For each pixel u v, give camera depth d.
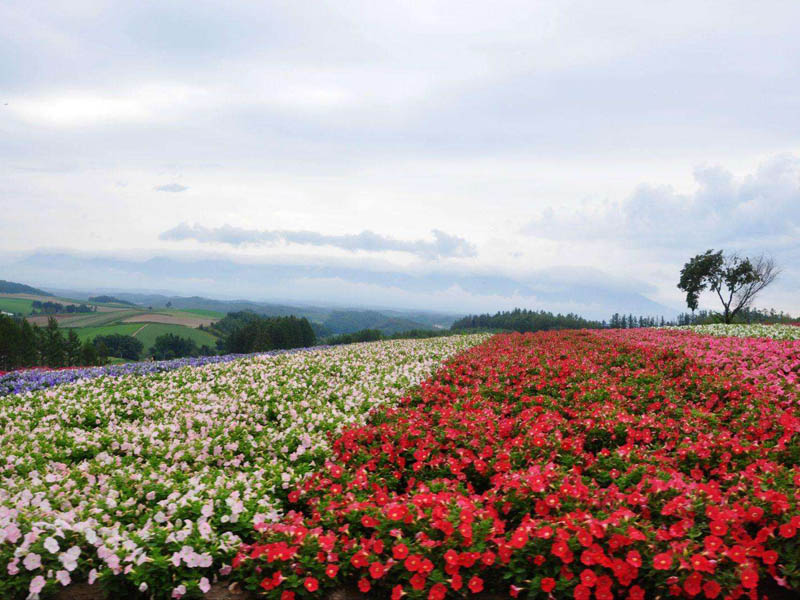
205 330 138.50
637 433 7.76
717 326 29.06
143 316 155.38
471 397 11.14
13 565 4.42
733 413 9.19
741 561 4.16
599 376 13.04
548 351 18.50
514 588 4.32
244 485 5.97
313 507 5.62
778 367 12.66
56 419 10.26
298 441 7.86
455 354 19.50
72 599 4.50
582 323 81.44
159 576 4.52
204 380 14.77
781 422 7.67
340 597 4.61
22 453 7.55
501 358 16.52
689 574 4.16
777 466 5.87
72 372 19.64
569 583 4.27
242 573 4.68
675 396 10.37
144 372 19.23
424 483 6.23
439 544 4.61
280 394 11.58
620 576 4.19
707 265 45.75
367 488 6.19
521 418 8.78
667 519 5.05
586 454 6.92
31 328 75.88
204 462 7.35
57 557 4.56
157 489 5.93
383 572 4.43
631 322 82.50
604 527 4.48
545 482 5.46
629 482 5.94
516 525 5.32
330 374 15.19
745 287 45.22
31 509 5.30
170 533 4.82
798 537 4.52
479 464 6.61
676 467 6.62
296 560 4.65
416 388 12.36
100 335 111.69
